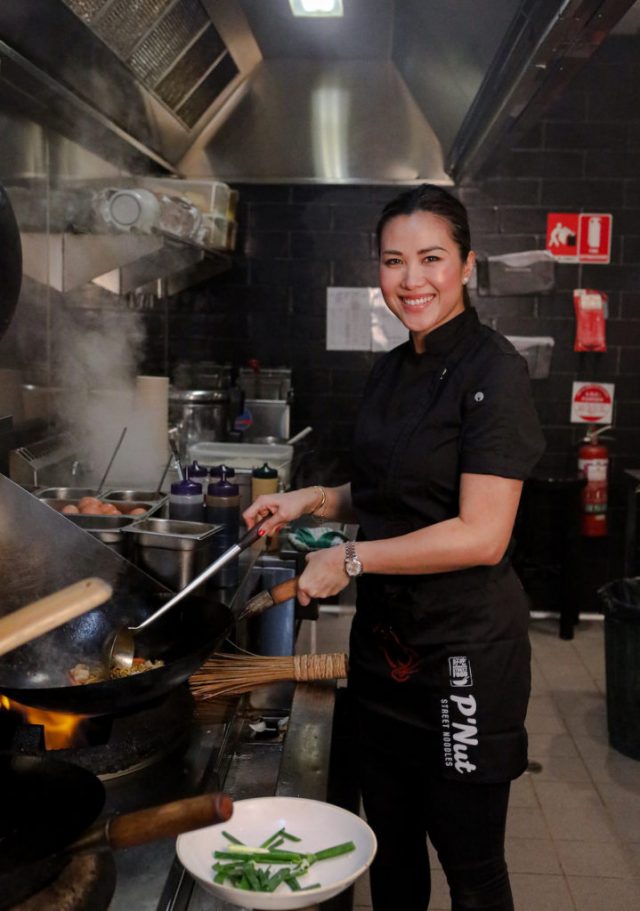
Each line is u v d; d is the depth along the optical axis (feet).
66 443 10.42
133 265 12.92
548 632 16.39
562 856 9.31
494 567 5.42
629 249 16.30
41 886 2.90
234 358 16.89
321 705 5.60
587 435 16.49
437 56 11.44
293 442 14.02
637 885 8.82
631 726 11.43
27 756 3.54
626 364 16.62
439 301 5.28
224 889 3.40
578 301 16.30
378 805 5.94
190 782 4.39
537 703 13.20
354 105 15.67
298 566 9.07
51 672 5.07
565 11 6.30
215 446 11.93
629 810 10.25
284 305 16.71
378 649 5.69
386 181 16.08
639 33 15.43
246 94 15.64
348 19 13.29
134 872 3.66
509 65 8.25
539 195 16.21
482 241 16.35
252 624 8.73
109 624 5.33
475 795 5.45
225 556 5.35
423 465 5.39
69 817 3.21
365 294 16.60
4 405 9.57
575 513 15.76
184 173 16.14
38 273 10.78
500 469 5.02
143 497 9.04
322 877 3.68
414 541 5.07
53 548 5.28
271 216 16.46
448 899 8.55
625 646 11.34
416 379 5.57
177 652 5.30
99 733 4.43
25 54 8.72
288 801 4.14
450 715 5.41
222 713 5.35
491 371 5.19
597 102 15.92
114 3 9.39
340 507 6.40
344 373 16.85
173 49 11.64
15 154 9.93
